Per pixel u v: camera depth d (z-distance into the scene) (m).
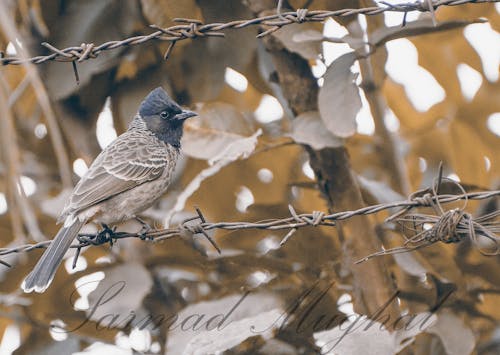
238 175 13.52
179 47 12.27
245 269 11.94
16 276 12.14
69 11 11.85
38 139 12.87
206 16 12.05
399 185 12.95
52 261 9.49
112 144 11.11
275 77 12.19
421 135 14.54
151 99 11.52
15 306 12.27
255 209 12.34
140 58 12.27
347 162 11.62
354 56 10.72
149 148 11.09
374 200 12.05
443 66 14.51
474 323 12.02
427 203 9.03
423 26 10.80
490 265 11.57
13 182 8.53
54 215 12.02
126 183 10.63
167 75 12.45
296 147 13.51
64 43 11.84
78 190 10.31
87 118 12.25
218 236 12.44
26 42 11.73
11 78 12.27
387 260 12.26
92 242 10.03
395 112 14.91
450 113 14.60
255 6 11.77
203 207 13.48
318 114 11.39
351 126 10.51
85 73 11.85
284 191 13.62
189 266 12.01
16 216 8.59
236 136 11.91
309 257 12.02
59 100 12.08
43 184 13.11
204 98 12.57
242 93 14.12
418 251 11.63
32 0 11.79
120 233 10.04
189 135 11.83
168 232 9.75
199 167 13.42
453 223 8.93
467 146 14.46
